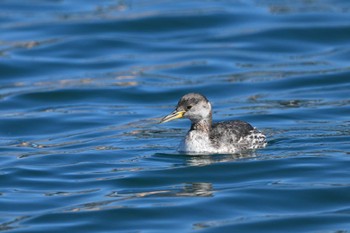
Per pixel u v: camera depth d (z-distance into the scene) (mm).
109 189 20500
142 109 27625
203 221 18469
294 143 23422
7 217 18906
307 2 37562
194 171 21422
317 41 33469
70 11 36906
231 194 19766
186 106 22562
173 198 19688
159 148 23469
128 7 37281
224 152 22609
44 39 33938
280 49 33000
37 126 26062
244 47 33188
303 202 19359
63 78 30500
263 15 35969
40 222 18547
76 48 33188
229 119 25984
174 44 33656
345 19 35188
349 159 21844
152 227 18219
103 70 31266
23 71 31141
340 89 28875
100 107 27859
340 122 25422
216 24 35281
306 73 30297
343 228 17906
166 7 37125
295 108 26938
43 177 21453
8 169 22000
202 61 31891
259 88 29172
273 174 21125
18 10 37125
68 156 23031
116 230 18109
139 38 34250
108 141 24344
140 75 30594
